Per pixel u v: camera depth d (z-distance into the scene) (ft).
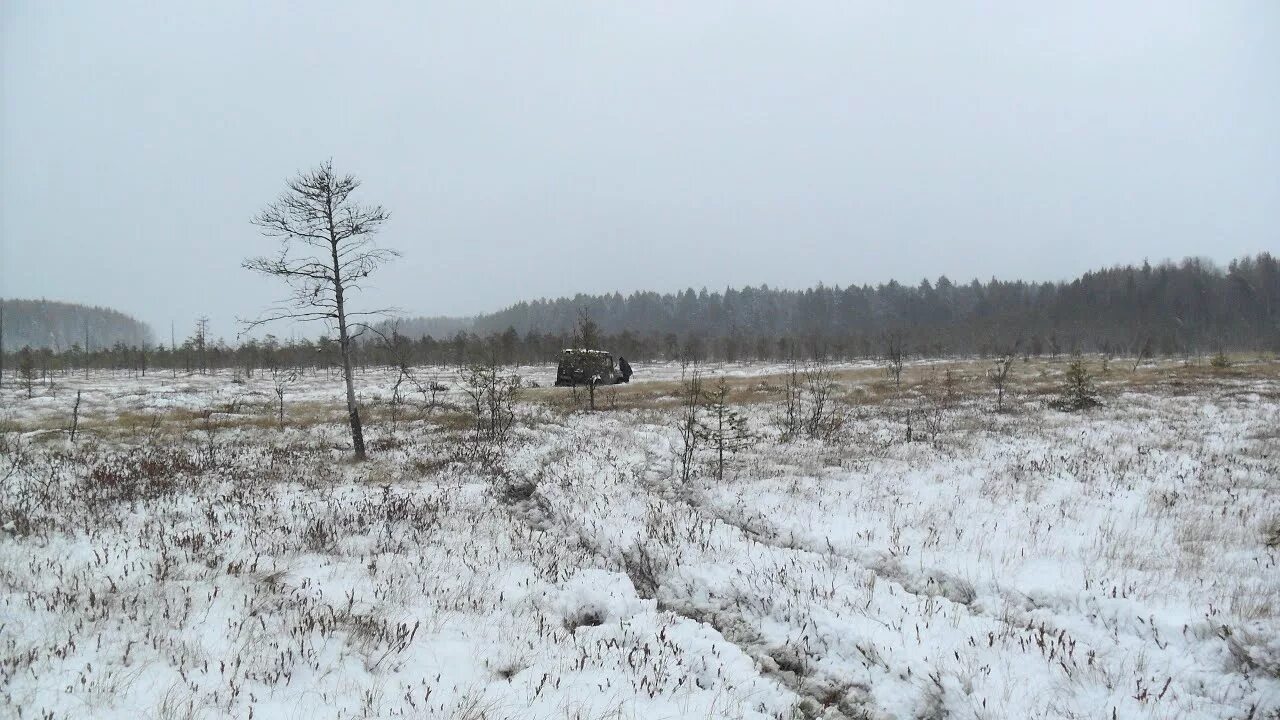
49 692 16.22
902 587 26.08
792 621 23.44
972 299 480.64
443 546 31.45
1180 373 137.39
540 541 33.22
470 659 20.13
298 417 92.79
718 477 45.50
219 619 21.21
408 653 20.16
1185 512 33.50
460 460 54.95
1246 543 28.55
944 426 67.62
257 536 31.17
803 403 93.91
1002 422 69.05
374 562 28.04
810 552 30.86
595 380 129.59
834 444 58.34
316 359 204.95
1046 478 41.98
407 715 16.55
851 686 19.70
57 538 29.07
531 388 130.93
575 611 25.11
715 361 274.98
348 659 19.39
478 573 27.91
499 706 17.26
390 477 48.83
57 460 52.65
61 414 96.94
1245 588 23.39
